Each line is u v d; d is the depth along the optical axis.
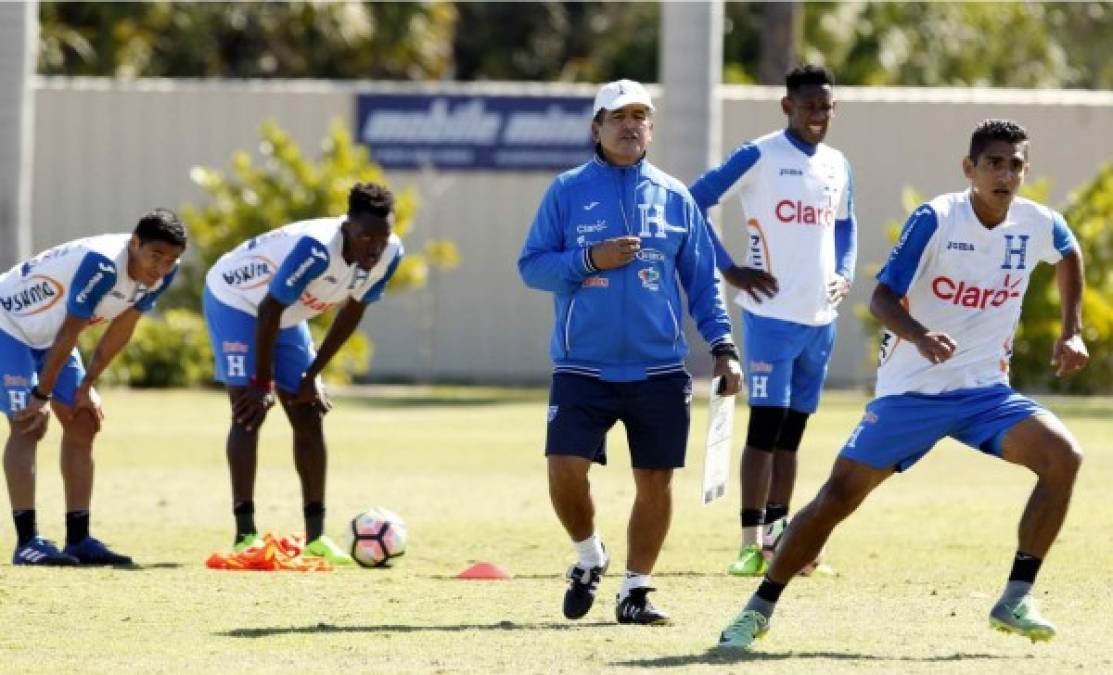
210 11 142.62
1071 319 30.16
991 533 44.66
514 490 54.22
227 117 112.12
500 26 160.38
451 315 111.56
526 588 35.62
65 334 37.66
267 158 110.94
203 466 60.22
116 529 45.34
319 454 40.53
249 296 40.84
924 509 49.84
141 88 112.31
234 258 41.16
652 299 30.20
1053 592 34.97
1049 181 107.94
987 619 31.72
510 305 111.12
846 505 28.92
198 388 101.06
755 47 152.62
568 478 30.30
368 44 144.62
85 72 139.38
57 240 112.88
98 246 37.88
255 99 111.75
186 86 112.12
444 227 111.19
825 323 39.41
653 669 26.62
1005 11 157.62
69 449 39.25
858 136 108.12
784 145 39.56
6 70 105.38
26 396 38.53
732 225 107.38
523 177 110.50
